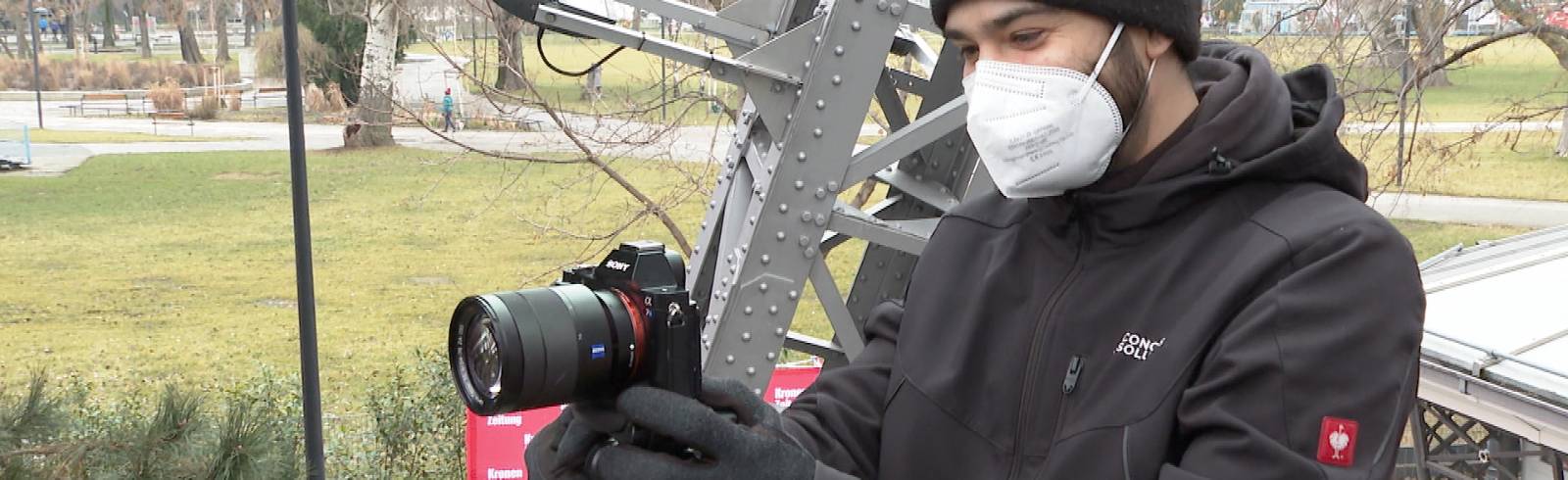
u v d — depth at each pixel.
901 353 1.50
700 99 8.55
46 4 28.34
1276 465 1.13
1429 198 17.72
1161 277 1.29
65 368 12.39
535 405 1.20
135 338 13.71
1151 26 1.27
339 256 16.75
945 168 3.82
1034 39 1.31
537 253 16.25
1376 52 8.20
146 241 18.64
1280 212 1.26
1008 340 1.40
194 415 2.95
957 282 1.49
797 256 3.50
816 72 3.37
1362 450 1.15
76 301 15.46
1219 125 1.28
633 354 1.22
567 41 9.05
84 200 21.59
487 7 7.84
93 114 29.48
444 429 6.37
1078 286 1.35
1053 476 1.30
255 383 6.69
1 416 2.75
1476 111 10.86
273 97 29.14
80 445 2.78
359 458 6.38
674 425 1.17
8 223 20.00
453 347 1.28
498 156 8.66
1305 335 1.18
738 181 3.89
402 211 18.14
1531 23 8.24
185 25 28.38
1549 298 3.23
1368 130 8.81
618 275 1.25
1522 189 17.88
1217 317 1.23
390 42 9.90
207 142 26.80
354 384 11.59
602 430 1.26
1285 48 8.32
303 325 4.11
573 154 10.12
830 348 3.88
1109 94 1.29
